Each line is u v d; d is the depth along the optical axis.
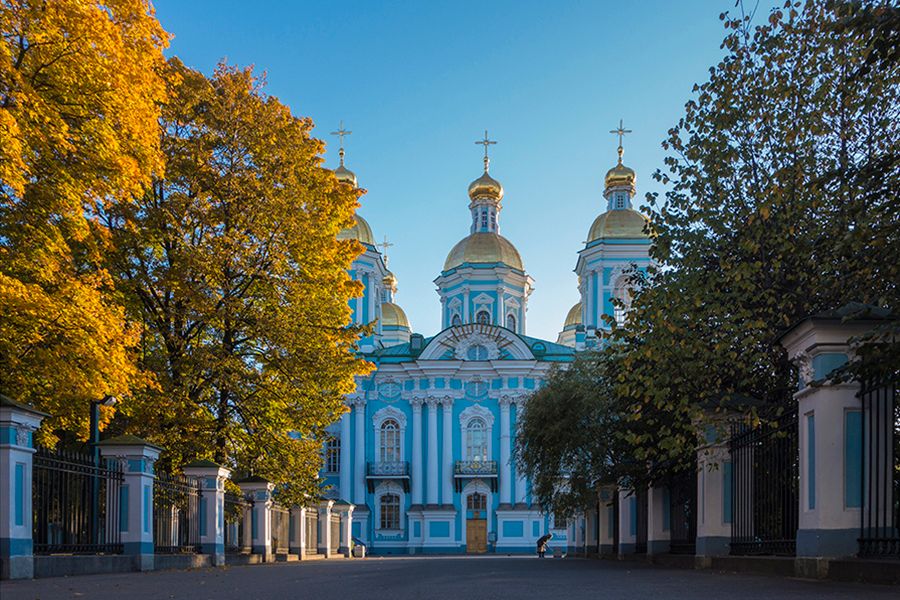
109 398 18.28
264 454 25.17
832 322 10.38
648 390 14.34
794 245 13.98
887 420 9.99
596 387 26.03
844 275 13.53
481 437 63.09
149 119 18.77
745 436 13.49
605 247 66.12
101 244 19.94
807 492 10.57
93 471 15.28
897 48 10.25
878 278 12.34
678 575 12.86
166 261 23.30
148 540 16.62
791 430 11.78
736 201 15.68
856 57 14.06
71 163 17.59
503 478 62.28
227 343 23.89
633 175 70.12
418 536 62.00
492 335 63.84
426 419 63.50
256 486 25.41
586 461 25.72
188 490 19.80
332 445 63.66
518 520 61.56
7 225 17.41
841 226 13.64
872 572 9.06
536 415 26.75
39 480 13.70
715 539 14.91
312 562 26.42
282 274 23.91
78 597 9.52
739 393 15.20
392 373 64.12
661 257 16.16
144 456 16.59
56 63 17.48
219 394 24.28
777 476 12.10
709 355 14.20
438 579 12.86
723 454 15.00
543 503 27.75
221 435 23.86
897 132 14.53
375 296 69.19
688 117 16.28
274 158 24.23
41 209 17.25
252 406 24.31
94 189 17.94
